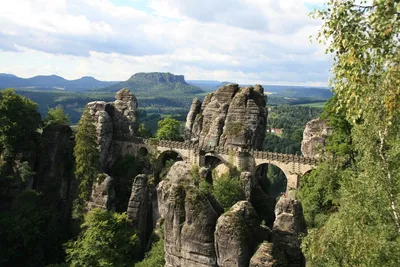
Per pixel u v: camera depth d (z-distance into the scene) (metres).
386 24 17.55
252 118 78.00
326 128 69.81
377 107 21.61
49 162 80.88
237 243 35.31
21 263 67.25
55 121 95.62
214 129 81.62
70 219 76.50
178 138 107.44
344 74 19.97
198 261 38.69
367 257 22.84
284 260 33.12
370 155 24.88
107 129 87.25
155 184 80.81
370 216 24.58
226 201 64.06
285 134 191.25
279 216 35.53
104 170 85.81
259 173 81.81
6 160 75.25
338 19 19.23
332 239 24.70
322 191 54.44
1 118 74.50
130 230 63.62
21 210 70.00
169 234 41.12
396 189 24.55
